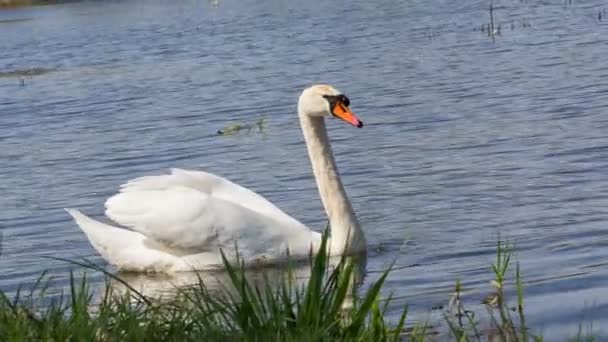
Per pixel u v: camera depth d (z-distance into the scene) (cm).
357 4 4772
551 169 1562
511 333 880
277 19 4497
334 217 1275
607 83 2259
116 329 755
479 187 1497
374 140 1909
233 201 1306
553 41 3044
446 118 2056
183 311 805
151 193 1280
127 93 2822
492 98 2225
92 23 4969
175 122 2312
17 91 3042
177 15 5038
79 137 2217
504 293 1009
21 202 1642
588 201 1370
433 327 907
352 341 752
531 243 1205
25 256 1323
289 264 931
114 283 1193
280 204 1527
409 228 1327
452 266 1144
